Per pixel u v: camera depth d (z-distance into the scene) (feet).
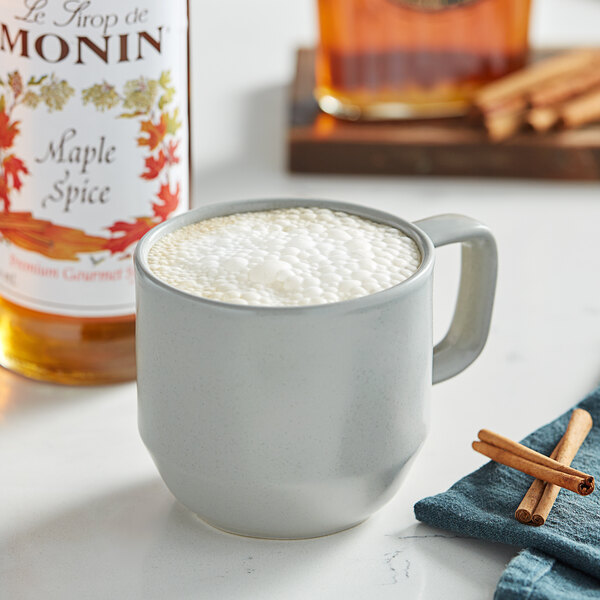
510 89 3.59
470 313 2.63
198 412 2.43
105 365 2.83
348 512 2.50
